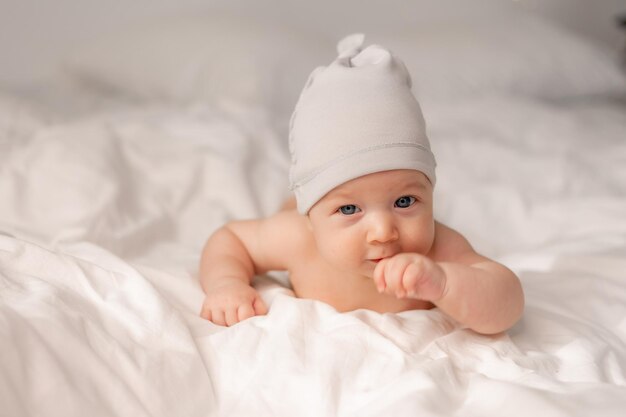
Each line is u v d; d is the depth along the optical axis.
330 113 0.86
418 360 0.81
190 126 1.84
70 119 2.00
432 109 2.23
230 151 1.67
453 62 2.53
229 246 1.05
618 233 1.29
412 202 0.86
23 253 0.89
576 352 0.88
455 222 1.42
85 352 0.74
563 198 1.55
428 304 1.00
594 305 1.03
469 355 0.86
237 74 2.29
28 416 0.67
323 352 0.81
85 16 2.78
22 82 2.72
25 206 1.29
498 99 2.35
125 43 2.50
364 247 0.85
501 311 0.88
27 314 0.75
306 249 1.00
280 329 0.85
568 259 1.14
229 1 2.93
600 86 2.67
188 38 2.44
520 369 0.82
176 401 0.76
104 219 1.25
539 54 2.62
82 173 1.37
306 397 0.76
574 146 1.91
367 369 0.80
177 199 1.45
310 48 2.46
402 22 3.18
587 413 0.68
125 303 0.85
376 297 0.97
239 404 0.77
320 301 0.95
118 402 0.72
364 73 0.89
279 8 3.00
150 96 2.42
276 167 1.67
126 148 1.58
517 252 1.30
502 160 1.76
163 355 0.79
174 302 0.96
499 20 2.88
